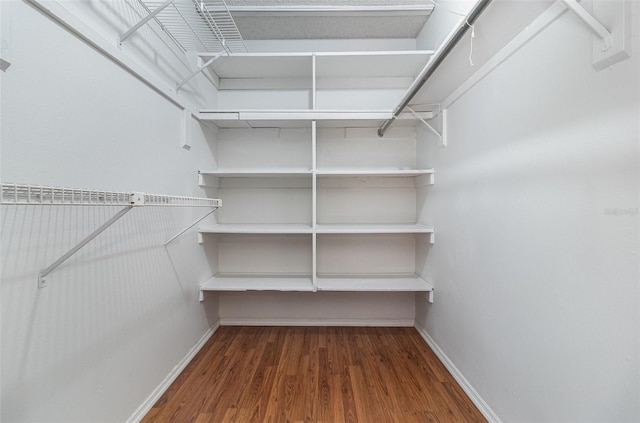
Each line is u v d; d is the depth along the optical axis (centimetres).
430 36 202
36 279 81
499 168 123
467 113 151
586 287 82
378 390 153
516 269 112
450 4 167
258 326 237
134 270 125
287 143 238
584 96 82
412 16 204
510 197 116
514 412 113
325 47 230
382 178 240
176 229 164
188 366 175
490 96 130
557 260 92
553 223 94
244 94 235
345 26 214
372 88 234
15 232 75
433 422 131
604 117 77
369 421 131
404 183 240
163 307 149
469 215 149
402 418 133
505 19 103
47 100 84
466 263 152
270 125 225
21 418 78
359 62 209
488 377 131
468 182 150
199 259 199
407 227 207
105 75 107
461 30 104
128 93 120
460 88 158
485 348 134
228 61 207
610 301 75
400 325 239
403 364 178
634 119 70
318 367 174
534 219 102
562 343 90
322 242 240
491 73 129
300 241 240
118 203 78
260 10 193
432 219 203
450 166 172
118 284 115
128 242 121
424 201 220
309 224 238
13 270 75
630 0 70
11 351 75
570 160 87
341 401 144
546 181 97
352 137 239
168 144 154
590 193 81
